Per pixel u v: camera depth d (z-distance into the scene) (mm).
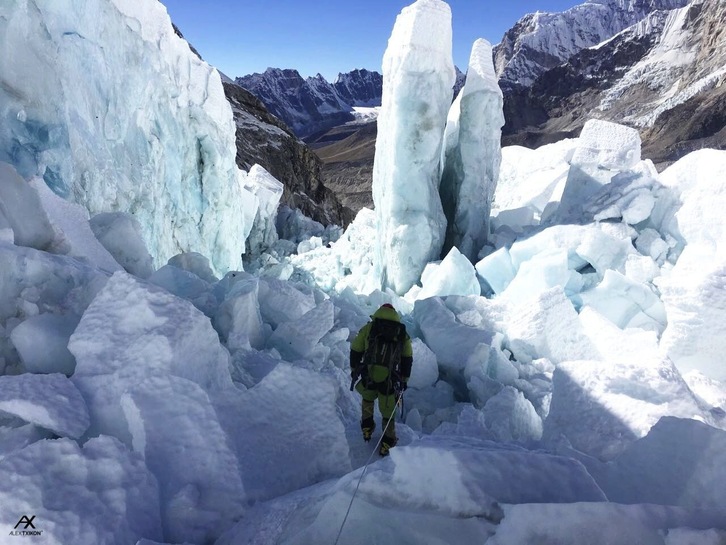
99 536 1810
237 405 2783
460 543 1758
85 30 7492
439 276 9562
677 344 6121
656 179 10047
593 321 7074
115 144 8477
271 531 2035
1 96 5555
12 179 4156
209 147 13086
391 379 3264
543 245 9688
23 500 1800
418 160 10375
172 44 11320
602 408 3271
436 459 1964
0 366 3035
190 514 2152
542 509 1680
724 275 6227
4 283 3314
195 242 12672
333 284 14844
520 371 6387
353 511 1947
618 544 1614
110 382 2566
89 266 4238
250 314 4668
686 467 2070
